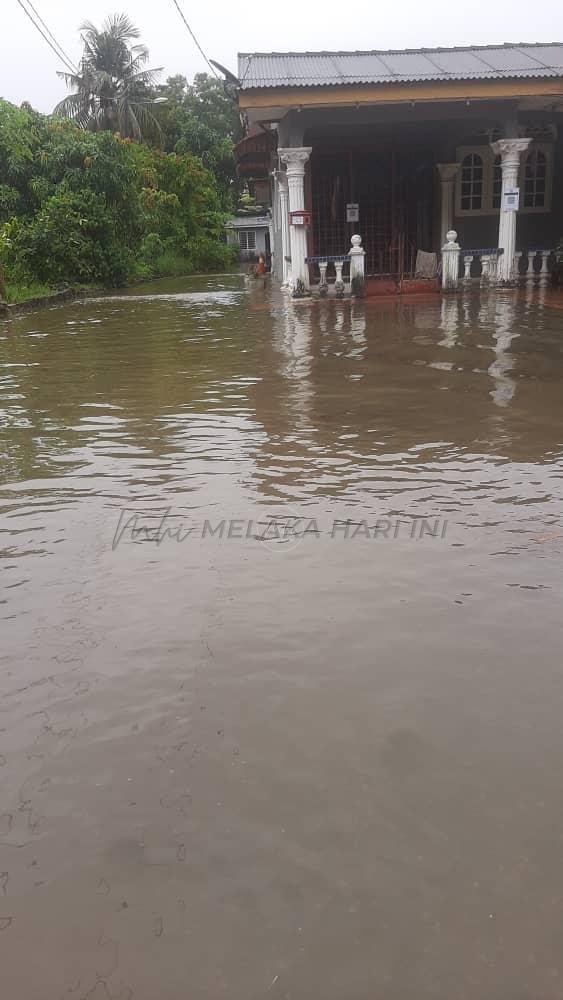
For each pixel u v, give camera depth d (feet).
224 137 172.24
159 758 7.83
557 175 58.29
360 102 46.11
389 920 5.96
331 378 26.40
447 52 57.36
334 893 6.20
